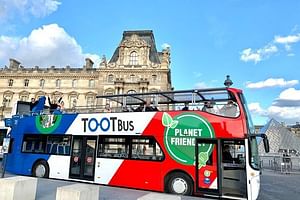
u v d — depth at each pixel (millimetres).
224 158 10516
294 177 20062
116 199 9742
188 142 11117
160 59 64125
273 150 34375
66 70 71750
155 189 11258
